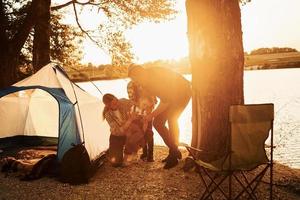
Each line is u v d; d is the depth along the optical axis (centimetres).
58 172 672
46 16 1384
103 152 782
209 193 505
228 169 473
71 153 644
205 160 634
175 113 679
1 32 1318
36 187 622
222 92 622
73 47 1905
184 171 655
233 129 471
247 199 526
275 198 527
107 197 565
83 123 733
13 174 696
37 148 920
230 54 614
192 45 648
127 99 751
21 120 980
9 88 775
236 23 614
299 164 959
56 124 983
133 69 662
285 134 1309
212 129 631
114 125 725
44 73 809
